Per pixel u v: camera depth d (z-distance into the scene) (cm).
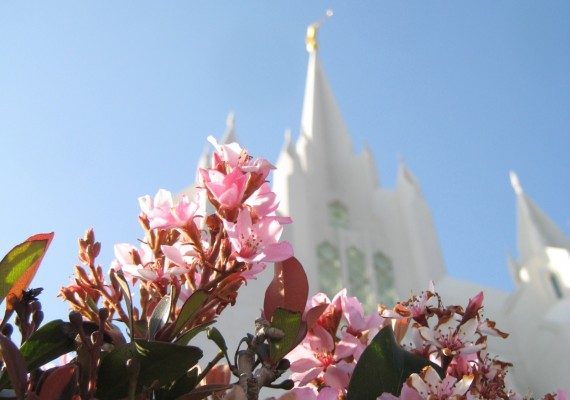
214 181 208
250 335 201
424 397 190
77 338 195
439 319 221
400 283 3628
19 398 164
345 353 217
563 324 3142
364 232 3866
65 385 169
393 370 204
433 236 3847
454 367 219
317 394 202
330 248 3644
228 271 195
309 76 5059
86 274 218
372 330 239
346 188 4250
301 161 4247
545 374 3159
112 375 181
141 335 205
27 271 199
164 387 198
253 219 204
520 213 3888
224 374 228
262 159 209
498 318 3475
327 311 228
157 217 204
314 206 3869
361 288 3509
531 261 3594
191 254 204
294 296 211
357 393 199
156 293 217
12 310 197
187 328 204
